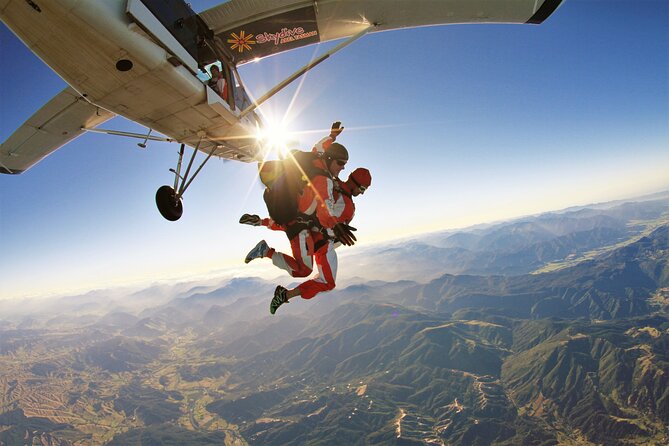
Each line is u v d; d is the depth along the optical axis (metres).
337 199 3.44
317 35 7.98
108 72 5.71
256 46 8.00
